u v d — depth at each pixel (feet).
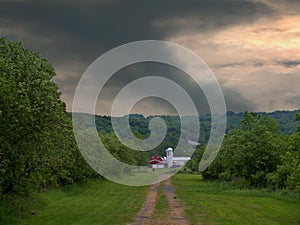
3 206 75.25
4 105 61.62
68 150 99.86
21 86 62.34
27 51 72.95
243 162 145.59
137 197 123.65
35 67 67.82
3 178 75.56
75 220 72.23
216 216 79.05
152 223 69.67
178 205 99.76
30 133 69.72
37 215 78.48
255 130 146.92
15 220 69.36
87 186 170.19
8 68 63.62
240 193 134.72
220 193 137.80
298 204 100.83
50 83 66.95
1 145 68.49
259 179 146.92
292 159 94.73
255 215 80.64
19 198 86.02
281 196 118.52
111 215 79.92
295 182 91.30
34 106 63.57
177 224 68.74
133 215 80.18
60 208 91.40
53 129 73.26
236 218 76.38
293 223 70.54
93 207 94.38
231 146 153.69
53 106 68.80
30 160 82.69
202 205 99.30
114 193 139.54
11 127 64.23
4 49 71.41
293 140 88.33
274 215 80.69
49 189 128.06
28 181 85.25
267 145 142.10
